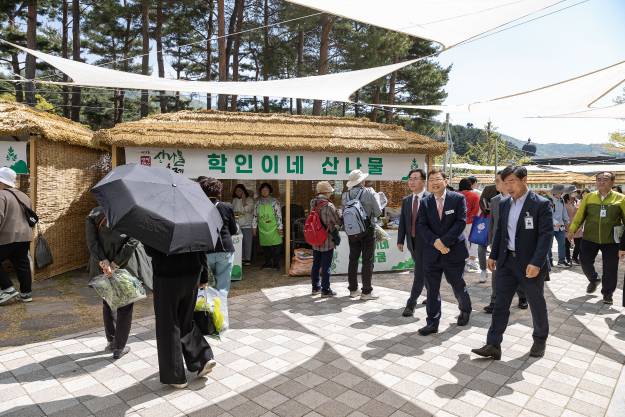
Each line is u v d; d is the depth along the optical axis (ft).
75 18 69.10
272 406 10.72
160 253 11.13
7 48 72.95
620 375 12.41
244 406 10.72
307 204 37.29
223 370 12.78
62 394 11.28
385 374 12.53
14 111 24.41
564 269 29.60
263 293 22.08
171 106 85.46
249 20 72.43
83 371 12.66
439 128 103.30
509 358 13.74
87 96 84.94
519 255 13.33
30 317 18.01
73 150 27.91
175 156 24.70
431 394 11.35
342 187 37.22
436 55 22.41
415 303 18.17
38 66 76.84
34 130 23.04
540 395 11.31
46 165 24.66
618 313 18.84
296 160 26.22
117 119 86.22
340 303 20.16
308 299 20.90
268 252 28.40
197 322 12.52
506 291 13.67
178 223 10.18
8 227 18.97
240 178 25.49
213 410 10.53
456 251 15.94
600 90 26.00
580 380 12.20
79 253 28.48
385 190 35.81
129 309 13.38
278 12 68.33
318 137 26.73
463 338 15.49
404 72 83.25
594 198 20.98
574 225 21.86
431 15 16.88
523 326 16.93
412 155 28.02
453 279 16.46
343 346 14.69
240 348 14.49
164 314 11.27
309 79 23.73
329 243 20.97
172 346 11.30
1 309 19.02
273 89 25.71
